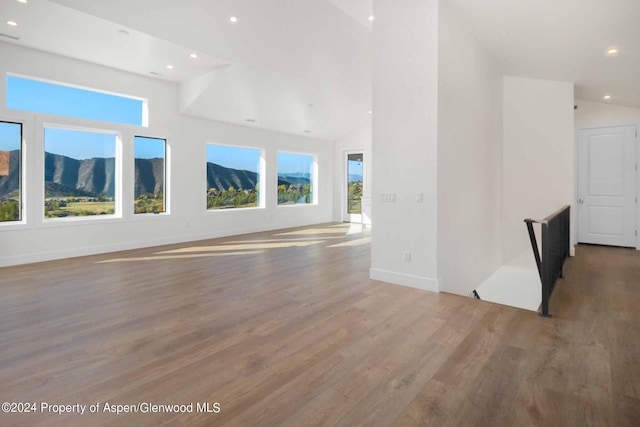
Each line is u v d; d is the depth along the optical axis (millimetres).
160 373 2029
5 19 4066
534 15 3451
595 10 3172
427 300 3318
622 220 6145
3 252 4789
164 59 5359
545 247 2938
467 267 4348
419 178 3643
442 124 3598
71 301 3305
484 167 4840
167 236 6691
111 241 5906
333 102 7574
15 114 4832
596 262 5062
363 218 9938
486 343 2418
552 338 2498
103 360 2180
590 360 2180
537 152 5555
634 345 2391
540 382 1933
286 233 8266
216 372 2039
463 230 4211
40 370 2053
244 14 4234
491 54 4730
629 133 6020
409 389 1867
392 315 2943
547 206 5547
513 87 5598
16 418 1612
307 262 5062
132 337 2516
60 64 5160
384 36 3854
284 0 4004
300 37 4891
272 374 2018
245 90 6383
